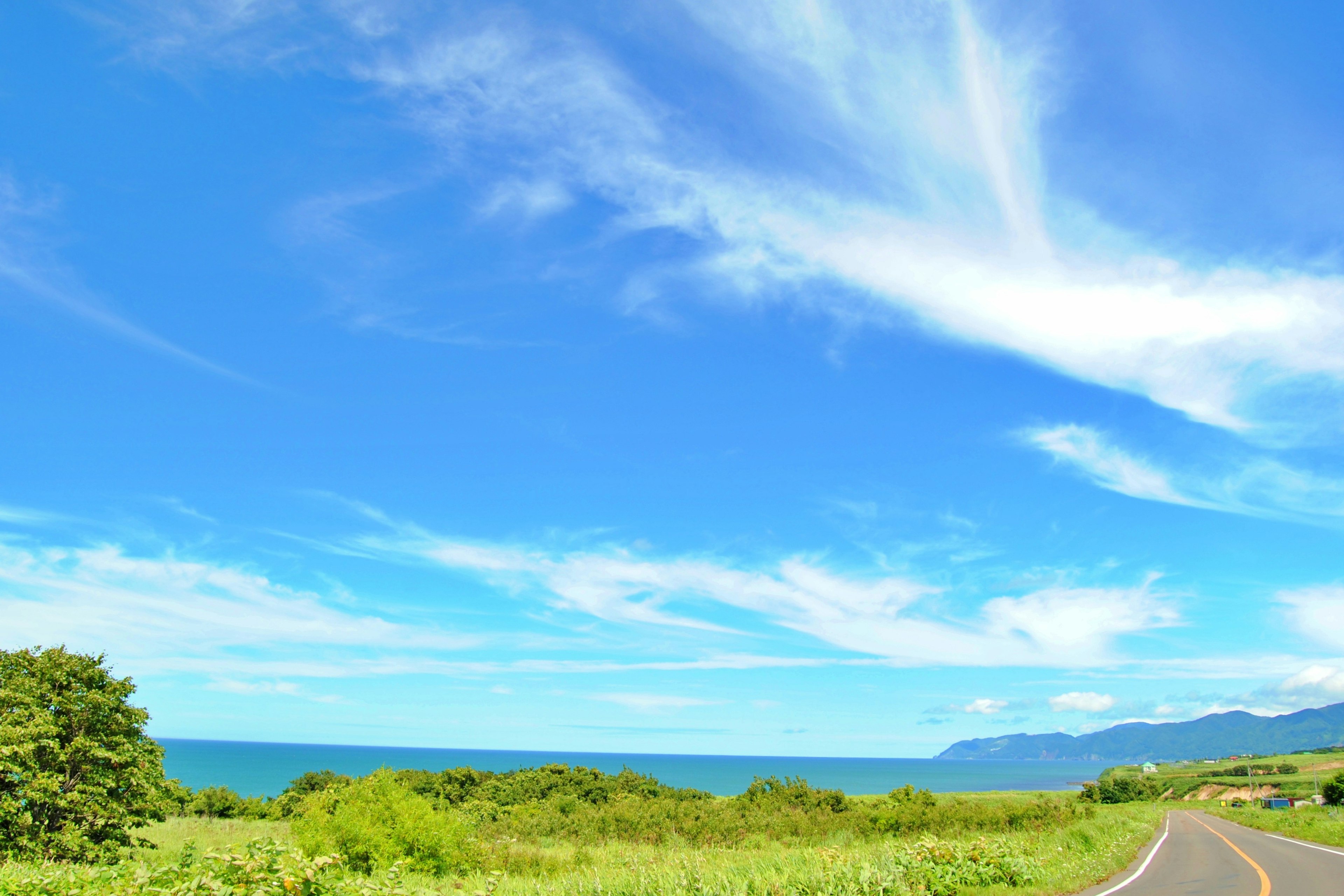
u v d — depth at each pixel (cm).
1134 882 1566
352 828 1895
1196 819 4841
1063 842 2042
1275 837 3091
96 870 1256
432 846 1920
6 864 1410
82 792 1858
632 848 2380
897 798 4047
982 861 1412
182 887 1012
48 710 1888
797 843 2630
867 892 1150
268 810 4219
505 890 1416
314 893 1095
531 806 4131
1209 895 1380
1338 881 1609
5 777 1770
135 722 2028
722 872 1284
